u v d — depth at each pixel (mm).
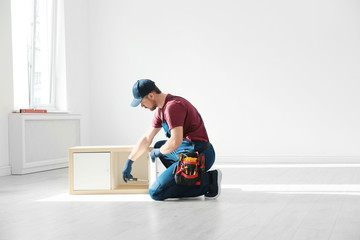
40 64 6117
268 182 4102
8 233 2348
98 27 6859
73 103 6527
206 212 2773
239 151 6227
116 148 3467
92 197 3398
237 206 2955
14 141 4996
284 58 6078
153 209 2896
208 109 6352
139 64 6684
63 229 2410
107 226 2451
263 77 6152
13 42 5418
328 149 5938
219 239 2137
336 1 5898
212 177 3205
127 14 6734
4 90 4977
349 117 5871
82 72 6750
